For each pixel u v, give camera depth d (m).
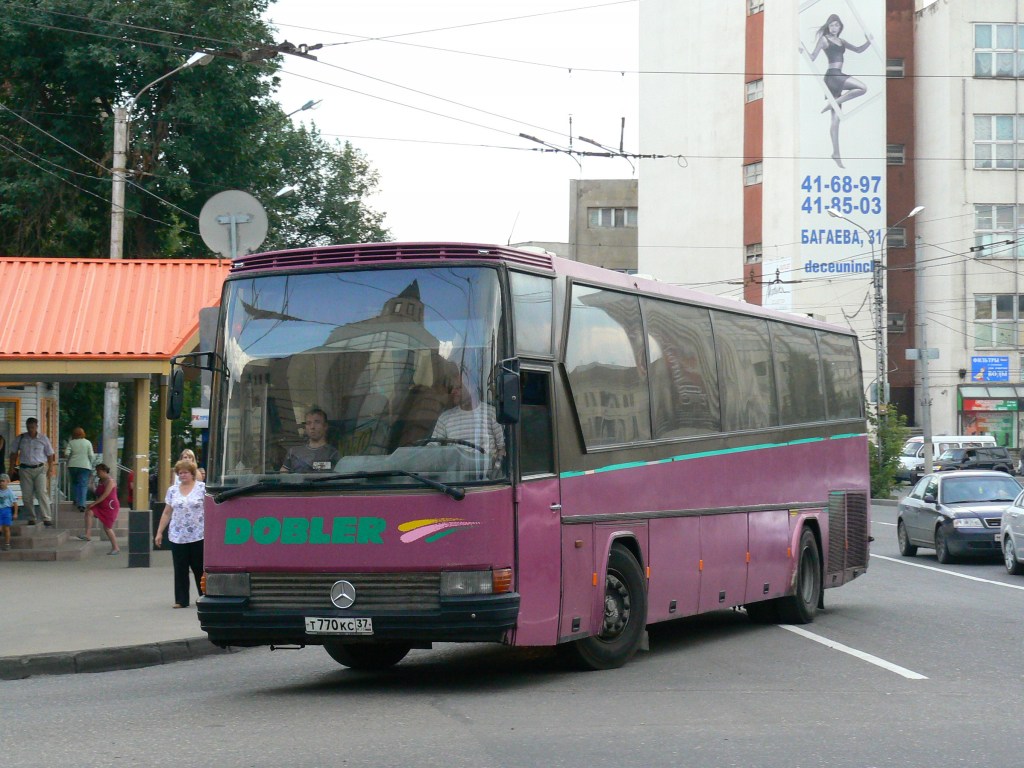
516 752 7.46
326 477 9.59
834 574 16.62
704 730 8.19
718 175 61.91
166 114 37.00
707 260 62.41
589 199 76.56
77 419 44.22
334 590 9.49
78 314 24.03
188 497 16.02
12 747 7.96
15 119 38.12
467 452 9.45
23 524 25.12
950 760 7.31
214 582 9.83
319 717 8.78
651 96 65.25
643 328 12.12
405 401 9.60
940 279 61.59
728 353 14.02
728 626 15.09
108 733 8.39
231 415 9.97
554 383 10.36
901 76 63.41
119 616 15.18
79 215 38.88
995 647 12.77
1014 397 60.81
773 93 59.25
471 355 9.58
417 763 7.14
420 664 12.00
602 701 9.42
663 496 12.16
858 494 17.80
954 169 61.06
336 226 55.69
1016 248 61.28
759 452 14.53
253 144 39.31
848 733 8.11
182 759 7.35
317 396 9.77
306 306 9.97
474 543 9.35
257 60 20.80
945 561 24.03
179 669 12.42
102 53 35.88
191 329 23.08
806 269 58.25
